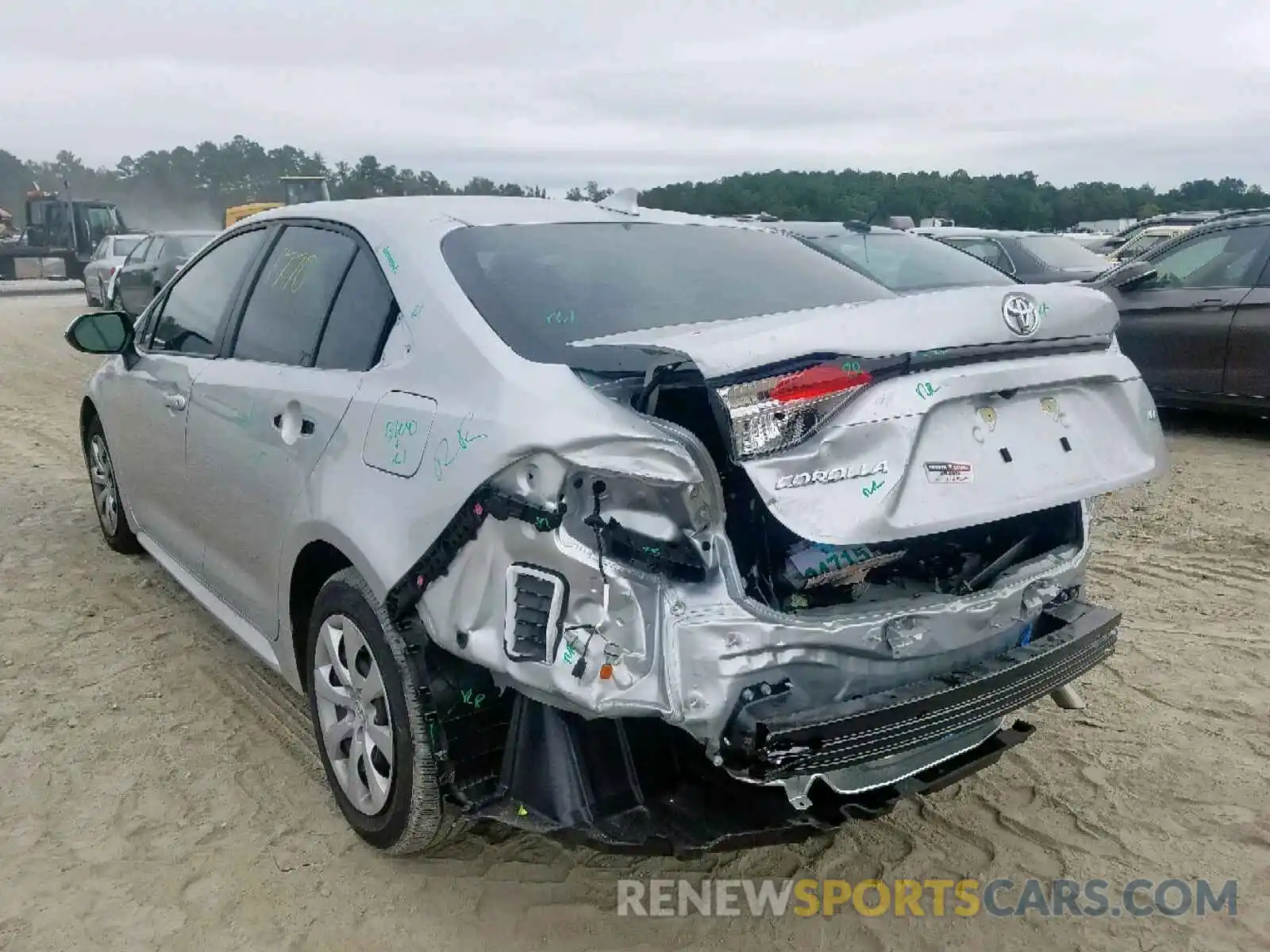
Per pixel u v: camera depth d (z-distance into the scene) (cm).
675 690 231
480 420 252
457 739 264
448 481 254
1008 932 279
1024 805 335
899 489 236
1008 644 277
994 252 1123
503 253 312
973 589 274
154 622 462
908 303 253
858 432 233
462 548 251
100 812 321
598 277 311
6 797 327
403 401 280
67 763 347
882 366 238
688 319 298
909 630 251
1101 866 306
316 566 323
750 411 225
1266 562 549
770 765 228
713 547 235
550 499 235
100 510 555
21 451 798
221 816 321
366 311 316
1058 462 268
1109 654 293
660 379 239
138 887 288
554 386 247
